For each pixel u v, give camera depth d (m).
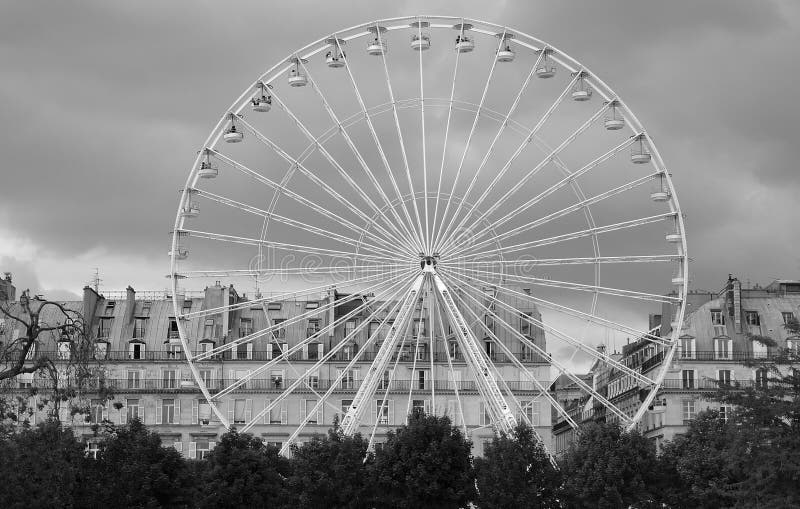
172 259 180.00
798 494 142.50
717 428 188.25
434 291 180.88
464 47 181.50
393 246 179.75
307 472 178.50
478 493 181.38
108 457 172.88
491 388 181.88
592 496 178.50
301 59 183.75
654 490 181.00
